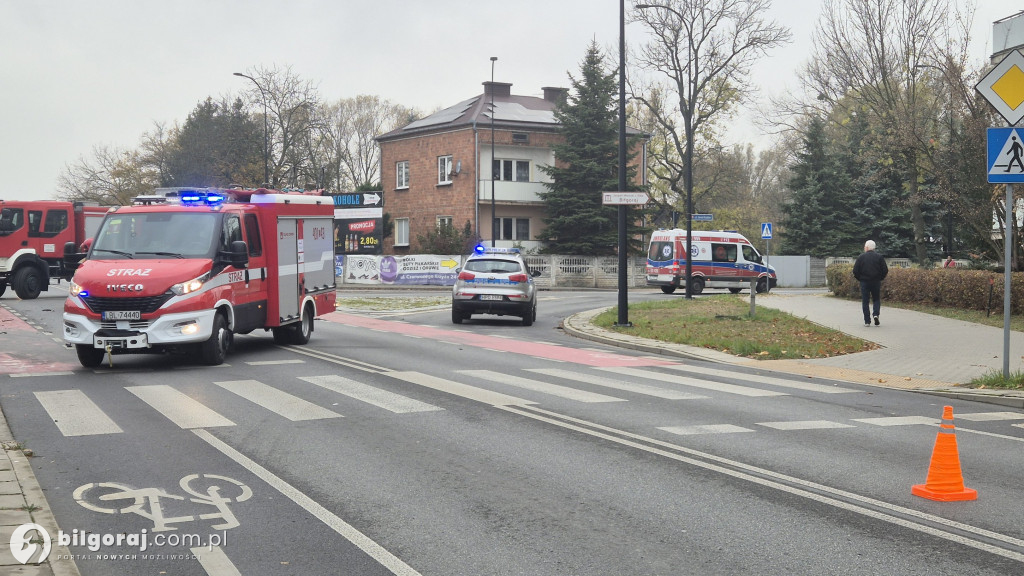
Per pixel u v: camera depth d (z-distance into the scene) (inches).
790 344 682.8
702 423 372.2
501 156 2092.8
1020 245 950.4
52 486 265.3
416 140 2166.6
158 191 618.5
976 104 1014.4
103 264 534.9
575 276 1967.3
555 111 2014.0
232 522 231.6
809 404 427.8
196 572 196.7
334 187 3157.0
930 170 1262.3
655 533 223.0
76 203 1255.5
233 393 440.8
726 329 786.2
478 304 909.8
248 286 591.5
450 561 202.7
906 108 1423.5
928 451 320.2
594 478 277.3
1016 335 710.5
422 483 270.5
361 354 621.0
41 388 455.8
